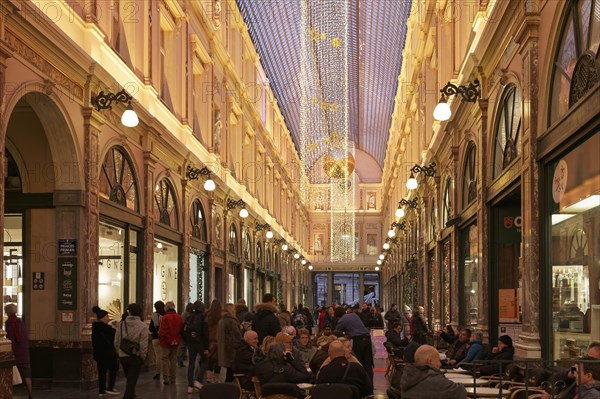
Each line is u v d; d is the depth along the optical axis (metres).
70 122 13.09
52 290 13.48
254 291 34.53
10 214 13.69
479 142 13.82
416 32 26.59
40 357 13.38
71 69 12.97
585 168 7.92
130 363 11.48
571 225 8.60
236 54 29.98
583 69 7.95
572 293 8.64
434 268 22.19
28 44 11.29
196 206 23.64
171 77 20.81
